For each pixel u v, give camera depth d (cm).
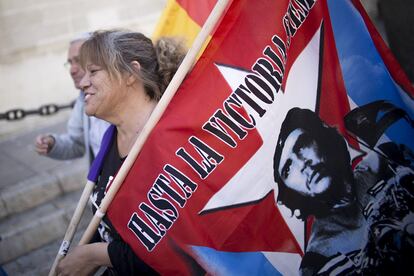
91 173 226
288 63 207
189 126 199
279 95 205
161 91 212
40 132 556
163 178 200
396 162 218
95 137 305
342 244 208
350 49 219
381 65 222
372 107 218
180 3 261
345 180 210
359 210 211
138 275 203
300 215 204
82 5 631
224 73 202
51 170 471
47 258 402
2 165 495
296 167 205
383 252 214
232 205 200
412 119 224
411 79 398
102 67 204
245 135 202
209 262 197
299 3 211
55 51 624
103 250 204
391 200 215
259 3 203
